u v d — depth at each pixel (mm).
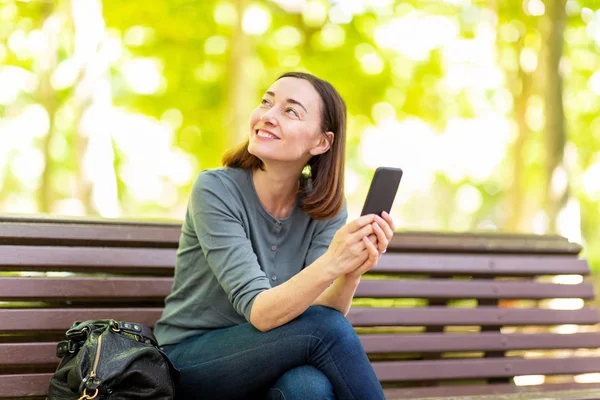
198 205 3008
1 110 20875
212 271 3033
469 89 15977
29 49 15156
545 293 4082
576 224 9406
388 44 14727
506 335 3926
